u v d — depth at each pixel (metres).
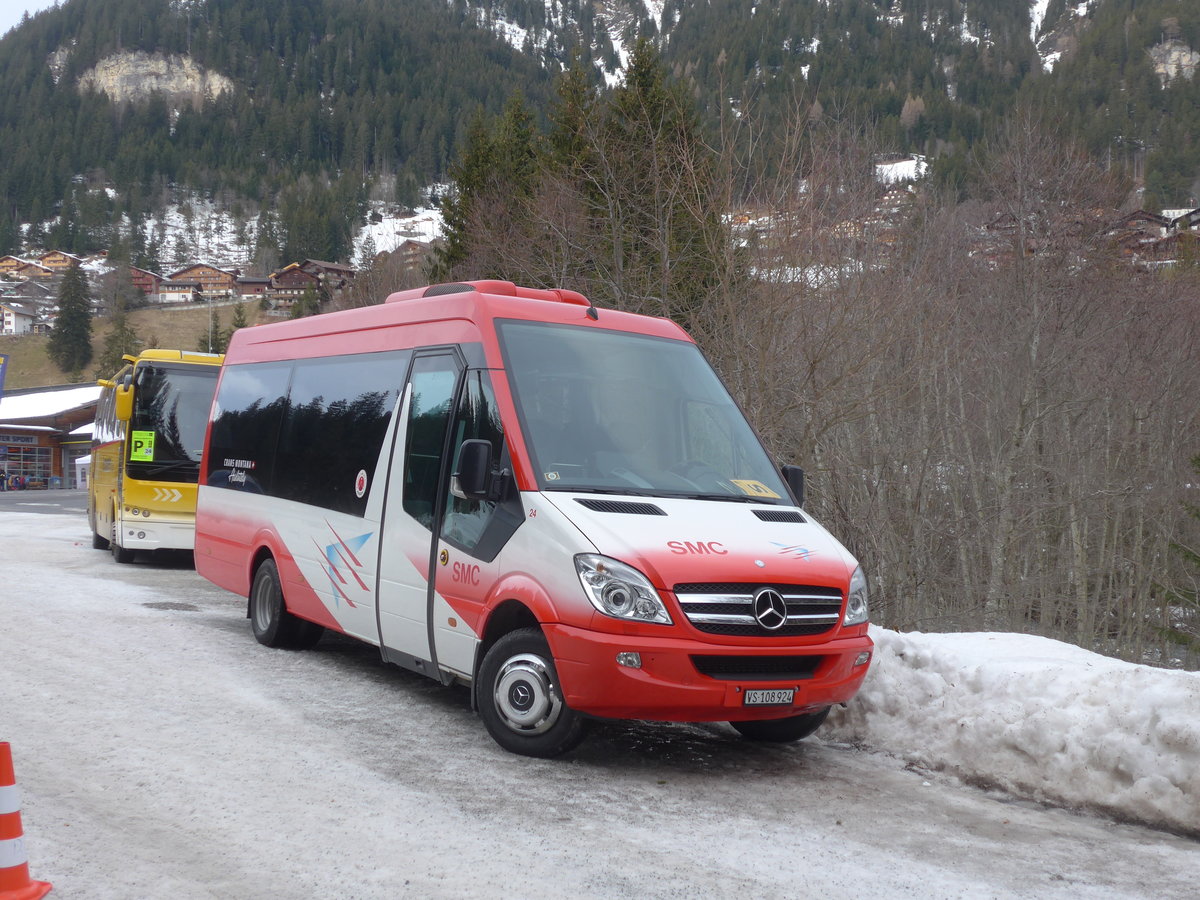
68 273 167.00
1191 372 23.94
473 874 4.74
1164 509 24.12
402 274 33.56
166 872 4.62
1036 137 25.42
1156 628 23.92
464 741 7.00
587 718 6.52
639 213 18.41
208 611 12.29
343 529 8.75
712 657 6.21
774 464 7.83
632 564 6.18
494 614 6.93
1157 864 5.31
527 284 22.34
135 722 7.04
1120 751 6.07
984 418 21.27
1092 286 23.66
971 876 5.04
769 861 5.09
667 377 7.82
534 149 30.97
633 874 4.83
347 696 8.16
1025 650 7.50
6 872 4.02
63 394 81.75
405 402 8.20
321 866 4.76
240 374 11.30
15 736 6.57
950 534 18.92
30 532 24.59
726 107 15.69
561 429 7.12
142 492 17.25
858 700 7.39
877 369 15.38
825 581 6.59
